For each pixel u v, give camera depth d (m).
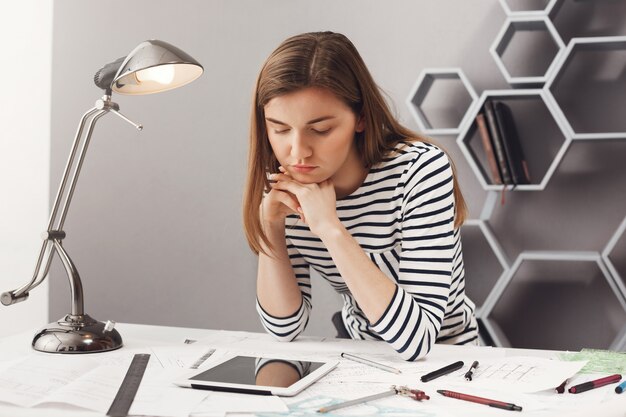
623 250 2.88
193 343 1.44
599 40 2.71
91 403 0.99
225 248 3.23
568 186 2.92
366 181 1.50
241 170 3.21
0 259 3.38
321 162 1.36
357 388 1.10
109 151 3.31
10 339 1.44
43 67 3.33
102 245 3.32
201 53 3.22
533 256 2.79
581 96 2.88
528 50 2.93
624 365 1.26
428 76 2.94
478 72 2.99
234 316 3.23
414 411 0.98
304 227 1.56
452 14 3.00
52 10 3.31
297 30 3.13
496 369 1.22
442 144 3.01
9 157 3.38
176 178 3.26
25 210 3.37
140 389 1.07
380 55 3.06
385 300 1.31
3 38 3.35
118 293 3.31
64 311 3.35
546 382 1.11
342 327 1.78
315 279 3.14
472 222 2.84
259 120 1.46
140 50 1.35
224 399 1.02
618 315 2.92
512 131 2.86
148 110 3.27
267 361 1.24
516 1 2.93
